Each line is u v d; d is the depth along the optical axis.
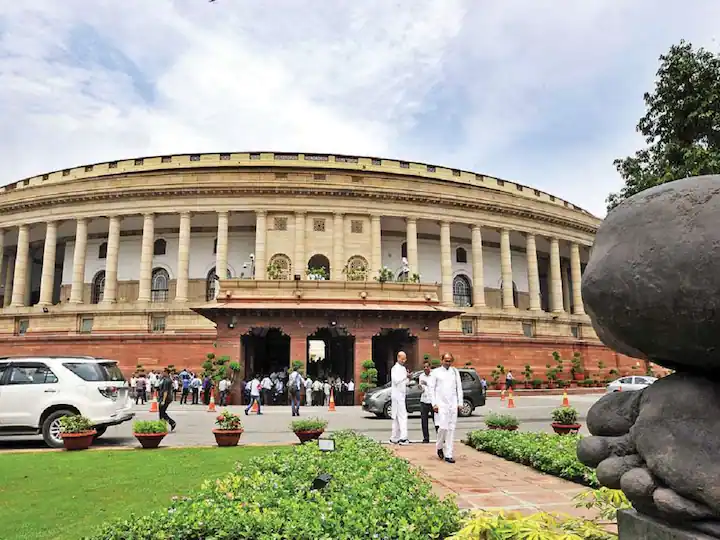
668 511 2.28
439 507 5.12
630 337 2.50
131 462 10.10
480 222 46.41
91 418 12.96
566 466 8.29
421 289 29.62
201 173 42.84
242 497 5.48
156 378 33.62
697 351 2.28
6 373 13.19
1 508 6.83
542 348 44.81
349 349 29.62
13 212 46.06
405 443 12.54
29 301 48.44
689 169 12.46
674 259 2.24
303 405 27.31
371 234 43.66
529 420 19.67
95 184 43.47
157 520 4.64
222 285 28.33
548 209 49.47
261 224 42.53
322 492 5.77
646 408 2.43
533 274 48.03
